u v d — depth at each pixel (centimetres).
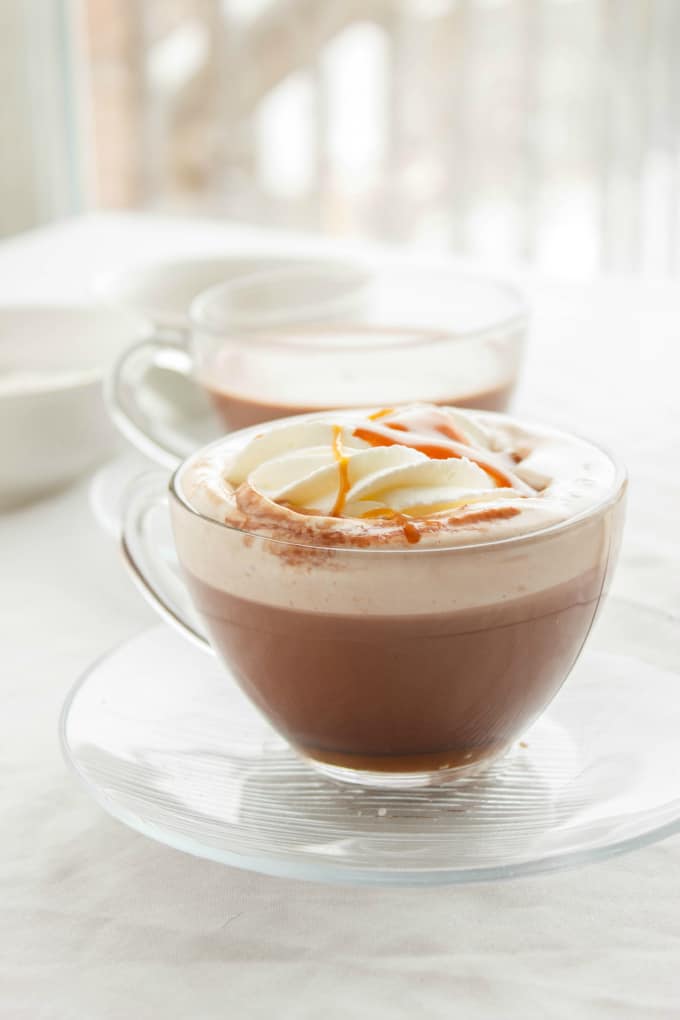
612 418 81
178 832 53
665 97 214
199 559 56
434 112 253
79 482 77
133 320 82
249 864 52
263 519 54
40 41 207
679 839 55
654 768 56
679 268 223
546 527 54
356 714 55
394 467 55
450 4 243
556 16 232
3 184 215
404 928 53
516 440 58
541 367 92
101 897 54
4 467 73
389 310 78
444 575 53
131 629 65
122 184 279
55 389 73
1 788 58
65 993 51
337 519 54
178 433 79
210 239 131
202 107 272
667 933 52
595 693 59
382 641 54
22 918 53
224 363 71
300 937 52
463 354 69
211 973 52
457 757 56
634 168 222
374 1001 51
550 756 57
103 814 57
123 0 262
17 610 67
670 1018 50
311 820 54
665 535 70
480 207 255
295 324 74
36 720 61
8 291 112
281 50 263
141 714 59
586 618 56
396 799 56
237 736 58
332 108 264
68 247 129
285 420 60
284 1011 51
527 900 53
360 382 69
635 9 212
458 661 54
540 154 244
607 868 54
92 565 70
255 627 55
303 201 276
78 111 217
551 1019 50
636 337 99
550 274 118
